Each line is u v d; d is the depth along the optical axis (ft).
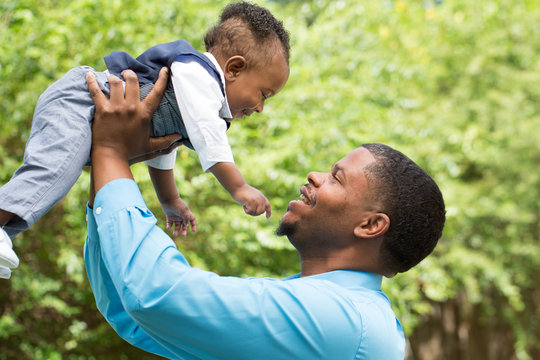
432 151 26.78
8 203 4.90
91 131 5.35
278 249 17.97
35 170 5.04
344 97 21.89
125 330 6.10
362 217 5.85
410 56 31.04
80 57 17.30
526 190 33.47
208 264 18.61
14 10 16.87
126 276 4.90
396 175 5.90
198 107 5.67
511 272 34.09
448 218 25.90
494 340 38.19
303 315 5.08
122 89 5.40
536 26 34.86
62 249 17.28
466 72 35.01
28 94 17.10
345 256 5.96
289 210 6.15
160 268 4.92
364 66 24.52
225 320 4.91
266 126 20.76
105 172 5.24
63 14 17.61
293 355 5.04
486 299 36.11
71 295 20.30
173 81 5.76
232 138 18.07
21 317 19.70
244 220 17.42
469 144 29.91
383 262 6.00
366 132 21.27
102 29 17.84
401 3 31.58
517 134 33.37
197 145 5.70
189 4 19.95
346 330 5.19
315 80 21.63
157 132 5.76
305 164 18.57
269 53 6.54
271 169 17.47
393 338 5.64
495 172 34.50
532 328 36.17
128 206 5.09
